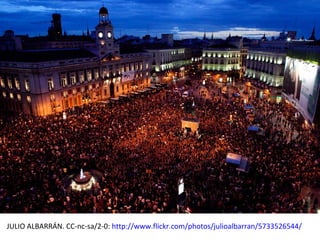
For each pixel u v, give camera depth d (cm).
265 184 2772
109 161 3222
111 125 4531
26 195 2488
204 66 11812
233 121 4850
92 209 2361
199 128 4512
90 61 7325
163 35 13688
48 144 3644
